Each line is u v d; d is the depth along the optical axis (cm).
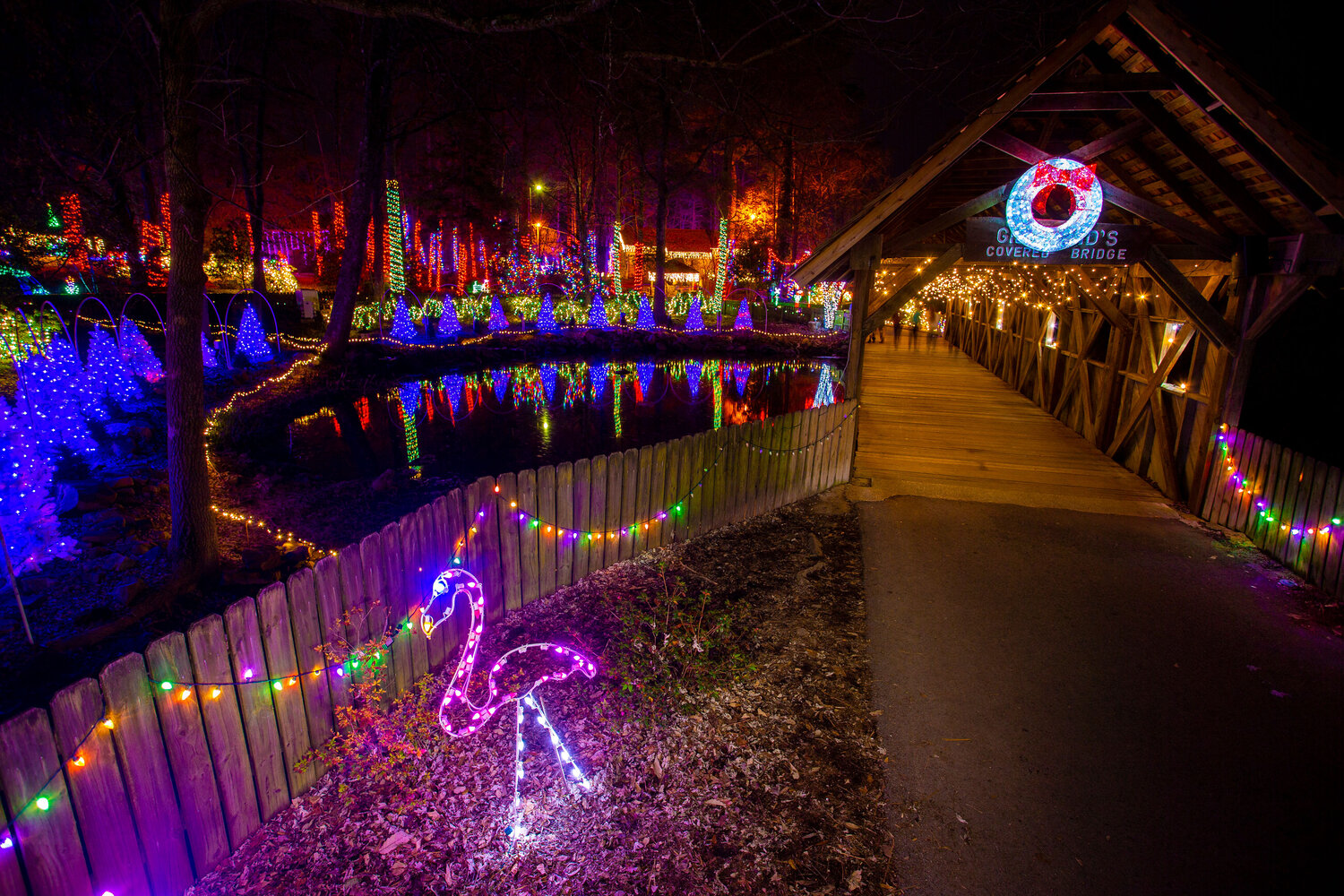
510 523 566
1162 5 634
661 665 491
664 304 3506
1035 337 1694
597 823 357
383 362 2186
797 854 340
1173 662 514
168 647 298
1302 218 680
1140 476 1017
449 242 4397
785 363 2867
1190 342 891
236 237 3319
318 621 385
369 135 1933
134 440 1109
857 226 824
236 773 336
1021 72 710
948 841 350
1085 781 393
